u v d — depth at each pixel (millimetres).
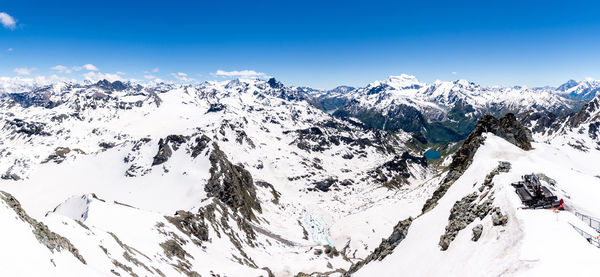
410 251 70125
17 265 34844
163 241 113062
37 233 45281
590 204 55281
